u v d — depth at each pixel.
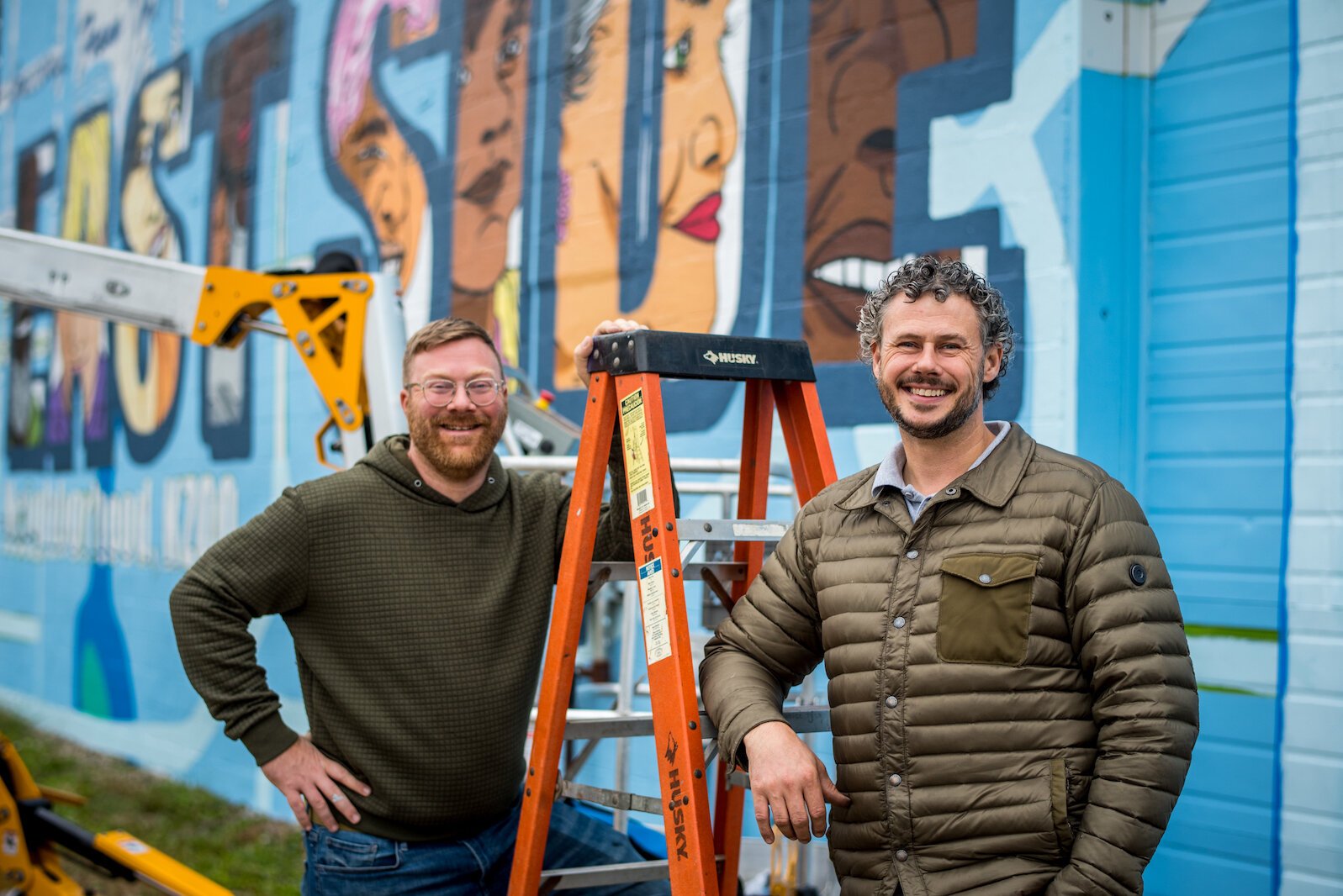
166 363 7.78
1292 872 3.08
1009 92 3.56
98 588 8.41
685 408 4.66
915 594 2.02
